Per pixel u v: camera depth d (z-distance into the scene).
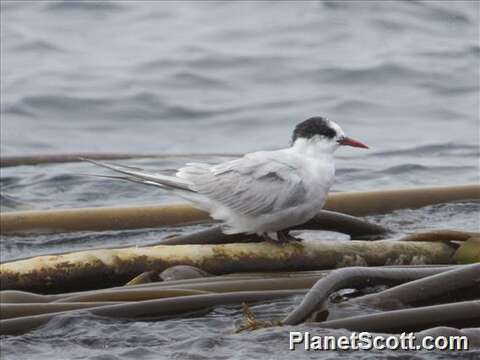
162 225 12.84
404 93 21.36
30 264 10.31
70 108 20.81
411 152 17.83
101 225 12.77
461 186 13.61
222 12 26.77
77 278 10.31
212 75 22.45
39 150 18.73
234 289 9.71
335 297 9.75
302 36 24.75
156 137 19.44
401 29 25.19
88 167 16.53
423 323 8.80
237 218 10.81
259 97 21.27
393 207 13.24
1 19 26.45
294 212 10.70
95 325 9.25
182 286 9.77
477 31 25.05
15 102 20.98
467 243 10.59
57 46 24.62
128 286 9.88
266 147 18.67
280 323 8.99
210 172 10.95
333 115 20.25
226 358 8.62
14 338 9.15
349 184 15.78
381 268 9.48
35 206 14.61
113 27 25.92
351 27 25.30
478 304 8.85
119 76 22.42
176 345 8.91
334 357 8.55
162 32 25.38
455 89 21.55
